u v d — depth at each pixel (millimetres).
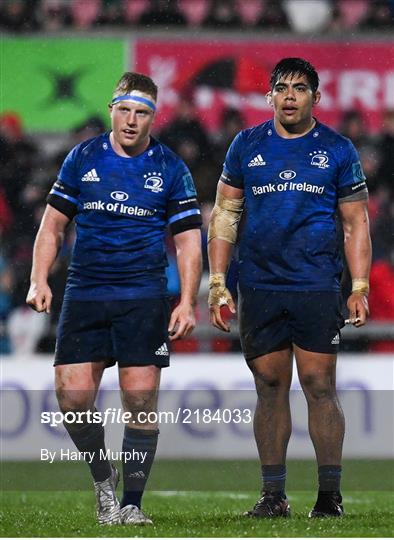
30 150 47500
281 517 18609
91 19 48875
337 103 48219
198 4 48719
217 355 36938
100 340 18172
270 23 48500
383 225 45188
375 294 42750
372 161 47094
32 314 42156
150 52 48469
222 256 19625
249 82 48000
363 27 48406
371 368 36969
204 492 28047
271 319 18781
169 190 18172
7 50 48625
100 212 17938
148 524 17672
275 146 18750
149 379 17938
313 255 18609
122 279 17953
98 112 48688
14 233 45281
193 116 47562
